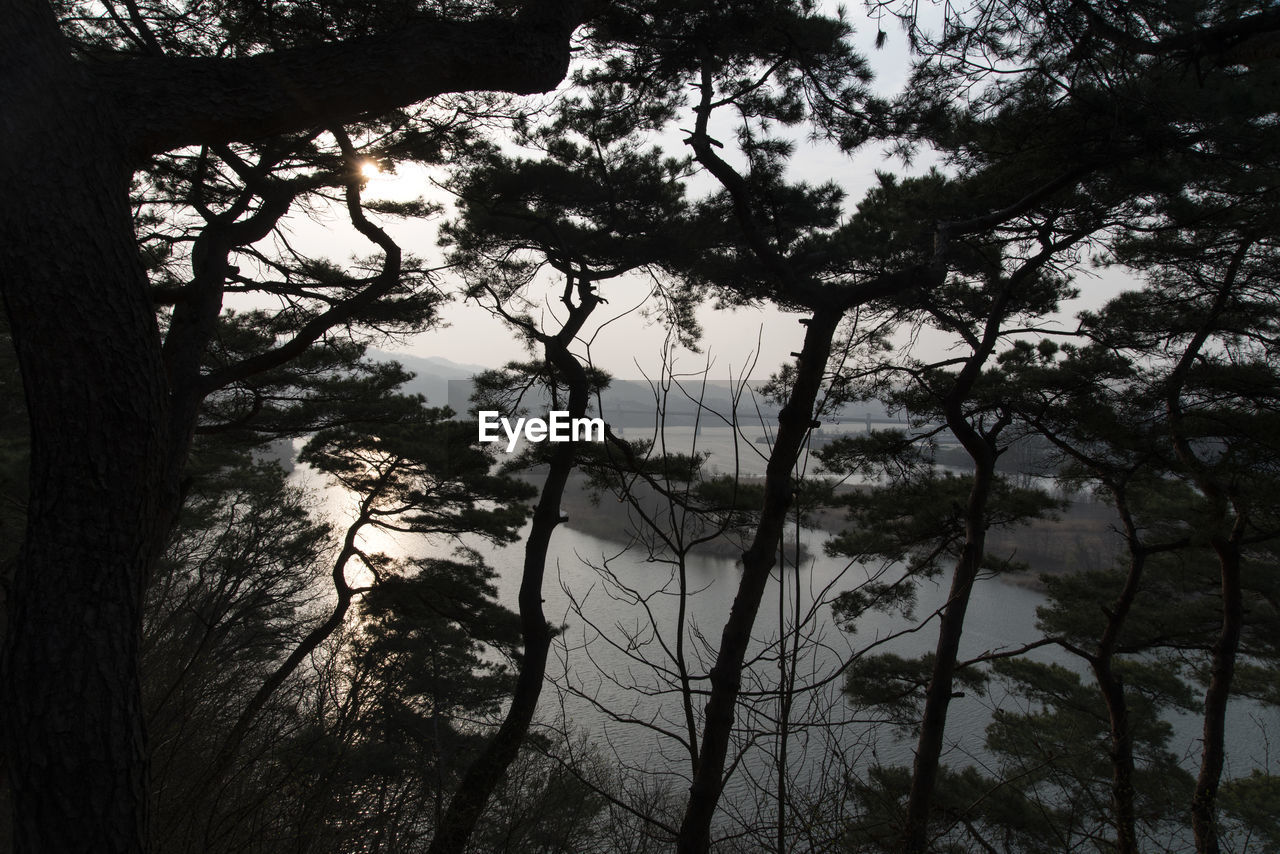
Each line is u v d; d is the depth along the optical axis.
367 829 3.84
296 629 9.01
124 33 5.55
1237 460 8.57
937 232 5.52
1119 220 8.70
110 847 2.12
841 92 5.94
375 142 7.12
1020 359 10.16
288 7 5.05
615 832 3.38
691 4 5.52
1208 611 12.86
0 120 2.12
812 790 2.69
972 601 25.22
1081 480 11.03
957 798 8.66
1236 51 4.21
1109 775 10.06
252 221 6.15
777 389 6.40
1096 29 4.35
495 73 2.94
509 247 10.17
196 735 3.77
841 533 11.46
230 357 9.69
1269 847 8.60
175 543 6.73
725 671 3.17
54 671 2.09
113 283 2.26
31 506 2.20
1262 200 8.18
